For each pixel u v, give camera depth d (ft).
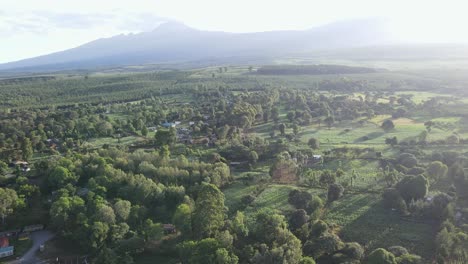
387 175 509.76
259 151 654.53
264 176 558.15
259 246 351.25
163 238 393.91
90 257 371.15
